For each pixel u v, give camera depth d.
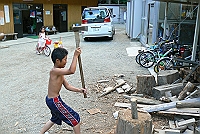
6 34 12.18
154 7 8.33
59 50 2.71
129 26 13.16
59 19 17.05
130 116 2.45
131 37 12.00
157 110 3.45
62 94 4.65
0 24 12.07
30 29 15.42
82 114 3.78
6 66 6.93
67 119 2.78
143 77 4.33
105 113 3.81
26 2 13.74
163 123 3.38
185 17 7.35
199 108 3.38
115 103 4.12
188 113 3.30
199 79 4.33
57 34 15.80
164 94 4.06
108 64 7.12
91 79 5.61
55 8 16.45
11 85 5.21
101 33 11.72
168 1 6.50
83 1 18.80
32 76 5.92
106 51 9.28
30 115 3.76
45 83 5.37
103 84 5.20
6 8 12.42
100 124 3.46
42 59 7.95
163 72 4.66
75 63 2.64
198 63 4.70
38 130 3.31
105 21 11.60
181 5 7.44
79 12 18.55
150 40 9.30
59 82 2.72
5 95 4.61
